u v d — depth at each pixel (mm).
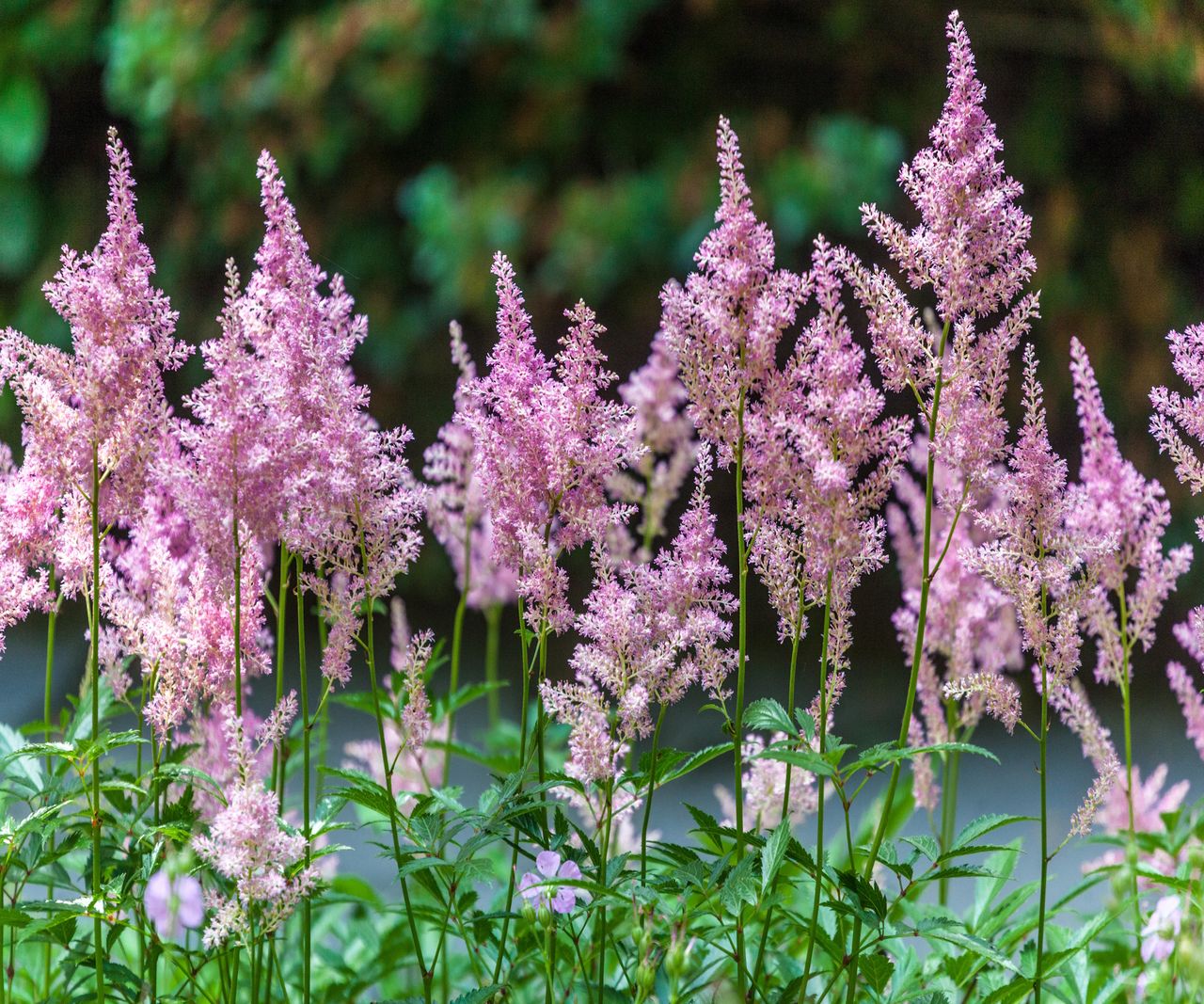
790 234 8328
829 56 9328
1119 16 8984
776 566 3268
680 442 3648
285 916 3250
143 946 3365
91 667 3316
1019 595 3262
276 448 3270
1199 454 8891
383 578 3291
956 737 3604
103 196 9789
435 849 3295
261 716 5434
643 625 3271
